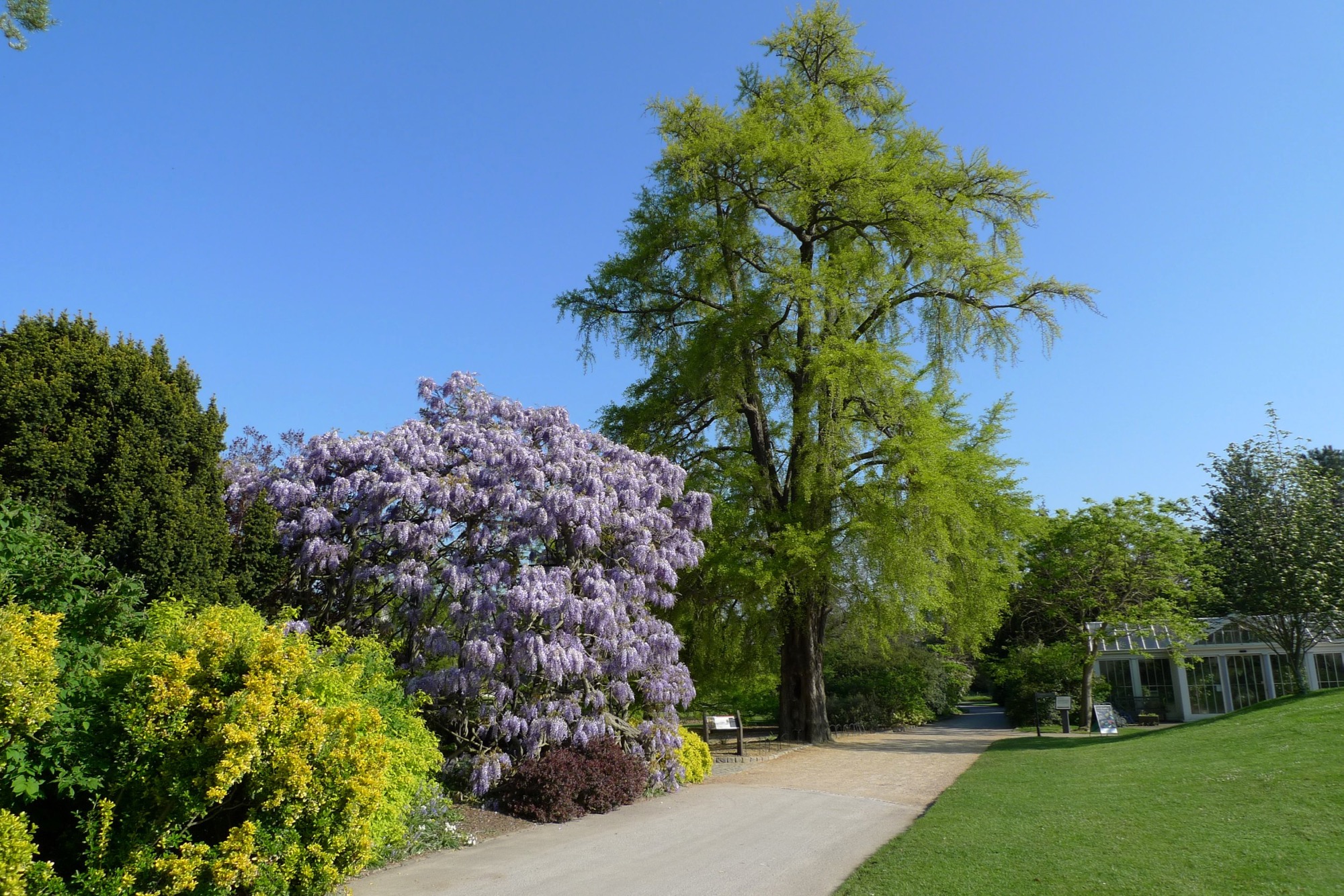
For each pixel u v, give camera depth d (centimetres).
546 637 1140
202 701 568
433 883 725
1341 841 677
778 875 747
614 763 1098
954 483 1862
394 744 788
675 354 1994
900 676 2858
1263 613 2050
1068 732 2177
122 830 542
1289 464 2122
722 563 1788
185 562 841
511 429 1278
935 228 1938
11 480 760
